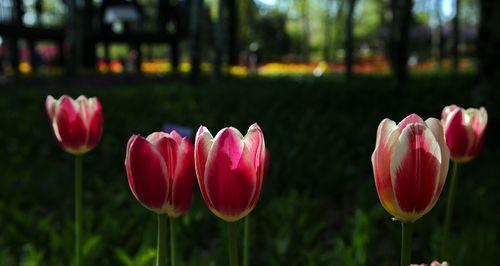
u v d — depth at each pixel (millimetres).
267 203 4777
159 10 25781
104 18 25781
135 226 4074
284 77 22531
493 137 6867
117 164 6605
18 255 3703
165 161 1201
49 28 21688
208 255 3596
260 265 3881
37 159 6875
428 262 3361
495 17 6922
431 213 4168
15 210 4246
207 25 33875
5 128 8250
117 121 8906
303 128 8258
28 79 18938
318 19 54125
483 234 3381
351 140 7238
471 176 5457
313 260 3266
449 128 1840
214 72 17234
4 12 20766
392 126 1090
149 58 44688
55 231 3982
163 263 1283
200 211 4191
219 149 1082
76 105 2002
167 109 10578
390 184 1073
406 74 15070
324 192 5387
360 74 25984
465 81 16750
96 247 3367
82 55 24578
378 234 4281
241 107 10898
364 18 56906
